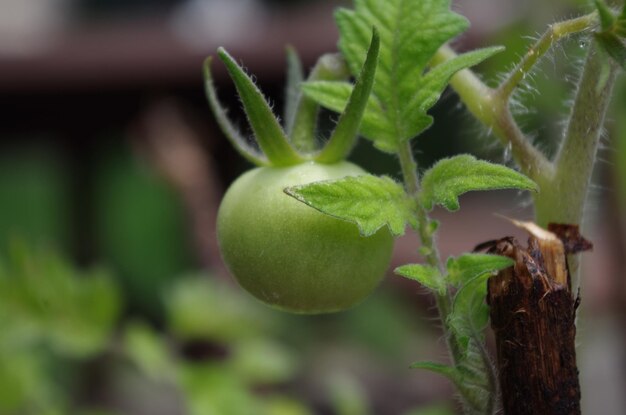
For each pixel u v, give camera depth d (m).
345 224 0.26
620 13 0.23
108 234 0.83
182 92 0.60
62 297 0.41
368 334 0.68
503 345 0.24
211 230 0.50
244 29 0.67
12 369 0.42
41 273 0.41
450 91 0.30
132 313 0.84
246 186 0.27
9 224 0.95
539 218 0.26
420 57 0.26
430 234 0.25
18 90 0.59
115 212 0.85
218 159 0.61
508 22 0.43
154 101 0.60
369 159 0.66
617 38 0.23
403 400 0.61
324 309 0.27
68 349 0.41
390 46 0.26
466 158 0.25
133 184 0.87
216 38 0.62
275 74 0.59
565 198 0.26
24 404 0.42
